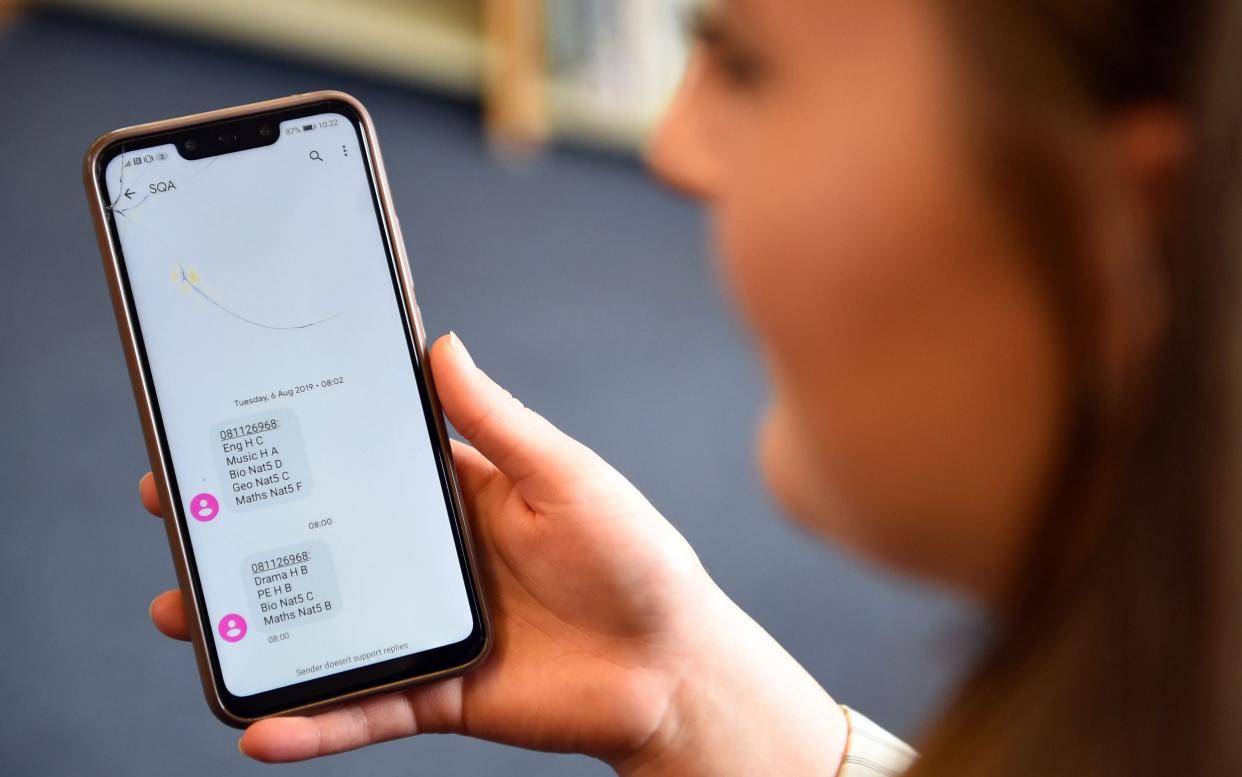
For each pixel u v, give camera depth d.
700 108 0.30
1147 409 0.23
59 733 1.24
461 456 0.66
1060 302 0.25
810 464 0.31
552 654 0.61
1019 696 0.27
